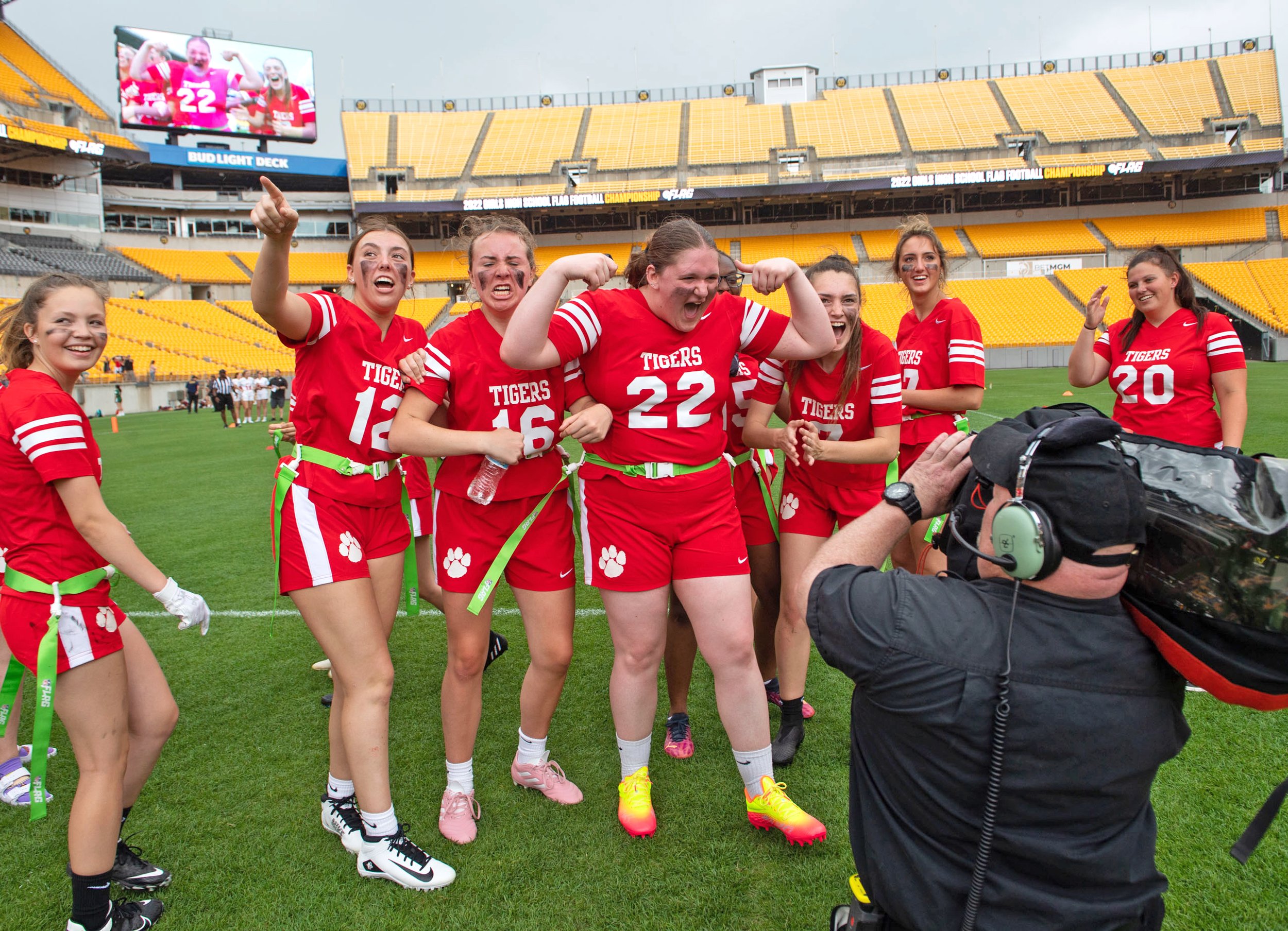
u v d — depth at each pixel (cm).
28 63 3609
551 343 218
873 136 3959
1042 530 113
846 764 290
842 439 299
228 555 632
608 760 297
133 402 2619
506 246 243
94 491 204
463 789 254
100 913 208
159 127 3531
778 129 4078
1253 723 298
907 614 124
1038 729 115
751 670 241
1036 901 120
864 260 3619
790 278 235
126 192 3731
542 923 210
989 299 3412
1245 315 3075
